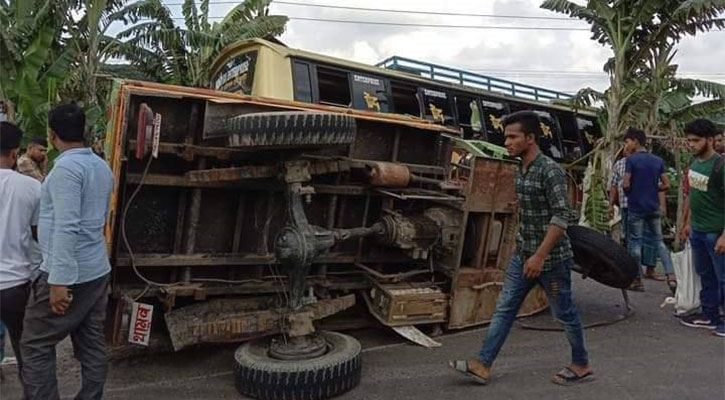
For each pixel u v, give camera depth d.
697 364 4.33
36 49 10.07
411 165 5.38
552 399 3.74
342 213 5.04
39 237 3.14
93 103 10.82
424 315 5.05
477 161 5.14
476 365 3.99
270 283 4.64
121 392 3.95
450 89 8.51
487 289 5.41
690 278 5.61
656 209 6.82
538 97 11.14
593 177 9.30
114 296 4.15
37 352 3.13
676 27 9.89
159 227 4.31
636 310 5.99
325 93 6.69
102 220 3.29
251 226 4.63
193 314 4.27
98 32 11.05
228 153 4.21
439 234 5.09
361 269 5.20
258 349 4.19
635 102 10.24
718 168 4.93
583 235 5.43
